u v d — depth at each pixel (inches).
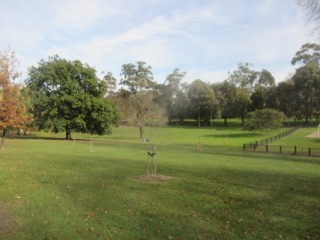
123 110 2438.5
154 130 2258.9
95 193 448.8
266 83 4037.9
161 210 375.2
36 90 1948.8
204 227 322.7
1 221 327.6
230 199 434.0
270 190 495.5
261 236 302.0
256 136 2476.6
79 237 288.5
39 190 461.1
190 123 4227.4
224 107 3900.1
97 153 1042.7
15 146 1289.4
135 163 773.9
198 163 816.9
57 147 1280.8
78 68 2001.7
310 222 343.0
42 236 289.3
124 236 293.7
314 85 3171.8
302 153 1299.2
